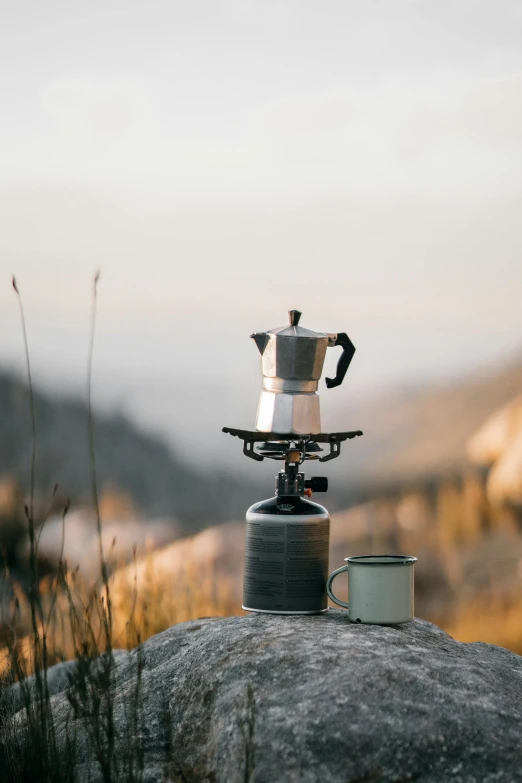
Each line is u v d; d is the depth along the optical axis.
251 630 1.62
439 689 1.46
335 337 1.75
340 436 1.72
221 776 1.43
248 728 1.43
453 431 9.05
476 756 1.40
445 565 6.07
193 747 1.50
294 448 1.71
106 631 1.52
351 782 1.38
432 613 5.33
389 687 1.46
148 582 2.67
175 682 1.62
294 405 1.71
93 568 2.64
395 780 1.38
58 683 1.87
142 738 1.56
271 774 1.39
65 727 1.62
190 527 7.43
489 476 7.62
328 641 1.56
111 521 6.84
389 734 1.41
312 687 1.46
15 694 1.85
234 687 1.50
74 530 5.23
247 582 1.71
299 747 1.40
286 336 1.70
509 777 1.38
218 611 3.07
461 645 1.65
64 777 1.52
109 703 1.50
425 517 7.20
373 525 7.27
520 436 7.93
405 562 1.66
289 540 1.68
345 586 5.14
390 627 1.65
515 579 5.57
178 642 1.71
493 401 9.48
